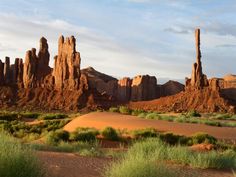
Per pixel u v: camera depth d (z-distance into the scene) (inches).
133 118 1724.9
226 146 956.6
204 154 575.2
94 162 526.3
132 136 1185.4
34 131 1632.6
